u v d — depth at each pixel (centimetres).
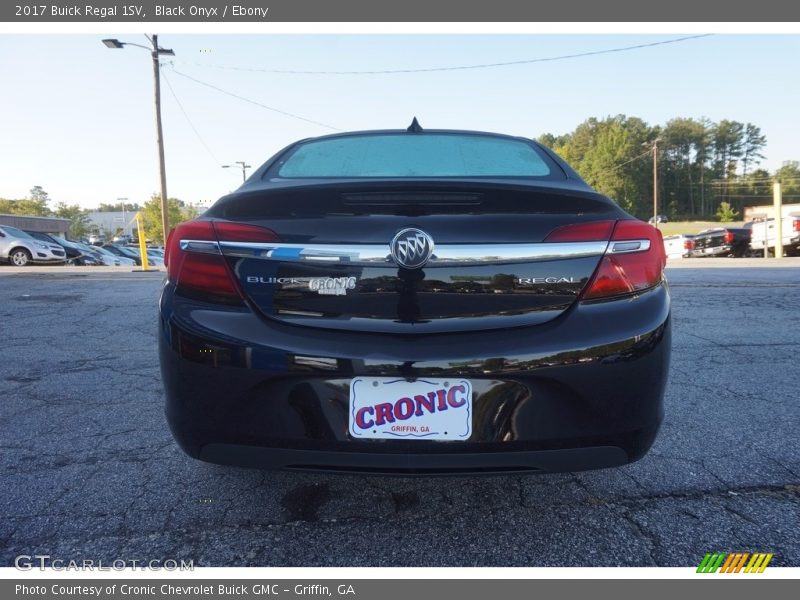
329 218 170
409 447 162
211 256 174
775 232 1953
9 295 745
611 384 165
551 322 167
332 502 216
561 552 186
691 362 402
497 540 192
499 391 162
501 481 232
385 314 166
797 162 10312
